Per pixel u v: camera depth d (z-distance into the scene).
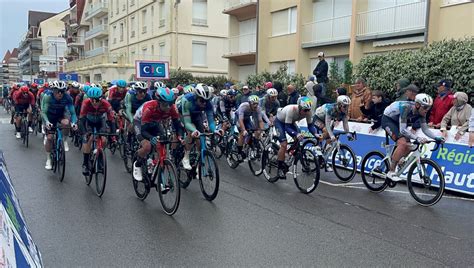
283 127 6.22
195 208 5.09
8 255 1.69
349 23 14.70
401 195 5.95
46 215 4.69
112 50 37.94
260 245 3.85
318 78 11.34
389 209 5.18
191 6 26.92
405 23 12.59
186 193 5.89
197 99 5.53
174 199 4.70
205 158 5.54
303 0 16.38
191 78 22.28
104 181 5.46
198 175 5.73
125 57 30.81
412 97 6.33
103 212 4.86
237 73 22.47
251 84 15.63
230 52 22.23
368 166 6.31
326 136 6.88
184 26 26.72
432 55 8.41
